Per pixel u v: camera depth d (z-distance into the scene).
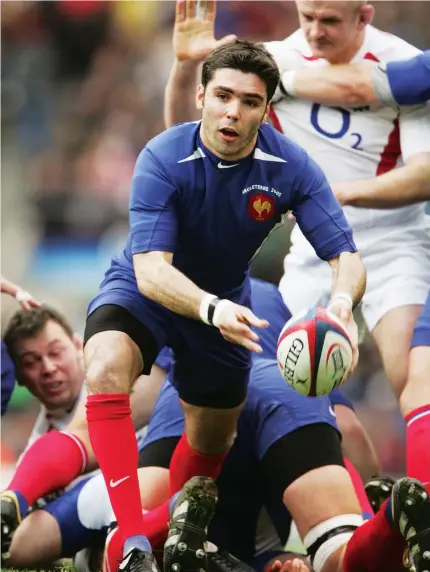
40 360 20.27
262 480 17.36
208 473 16.47
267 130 14.55
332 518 15.41
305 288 20.69
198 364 15.34
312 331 13.07
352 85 19.48
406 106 19.67
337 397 20.00
